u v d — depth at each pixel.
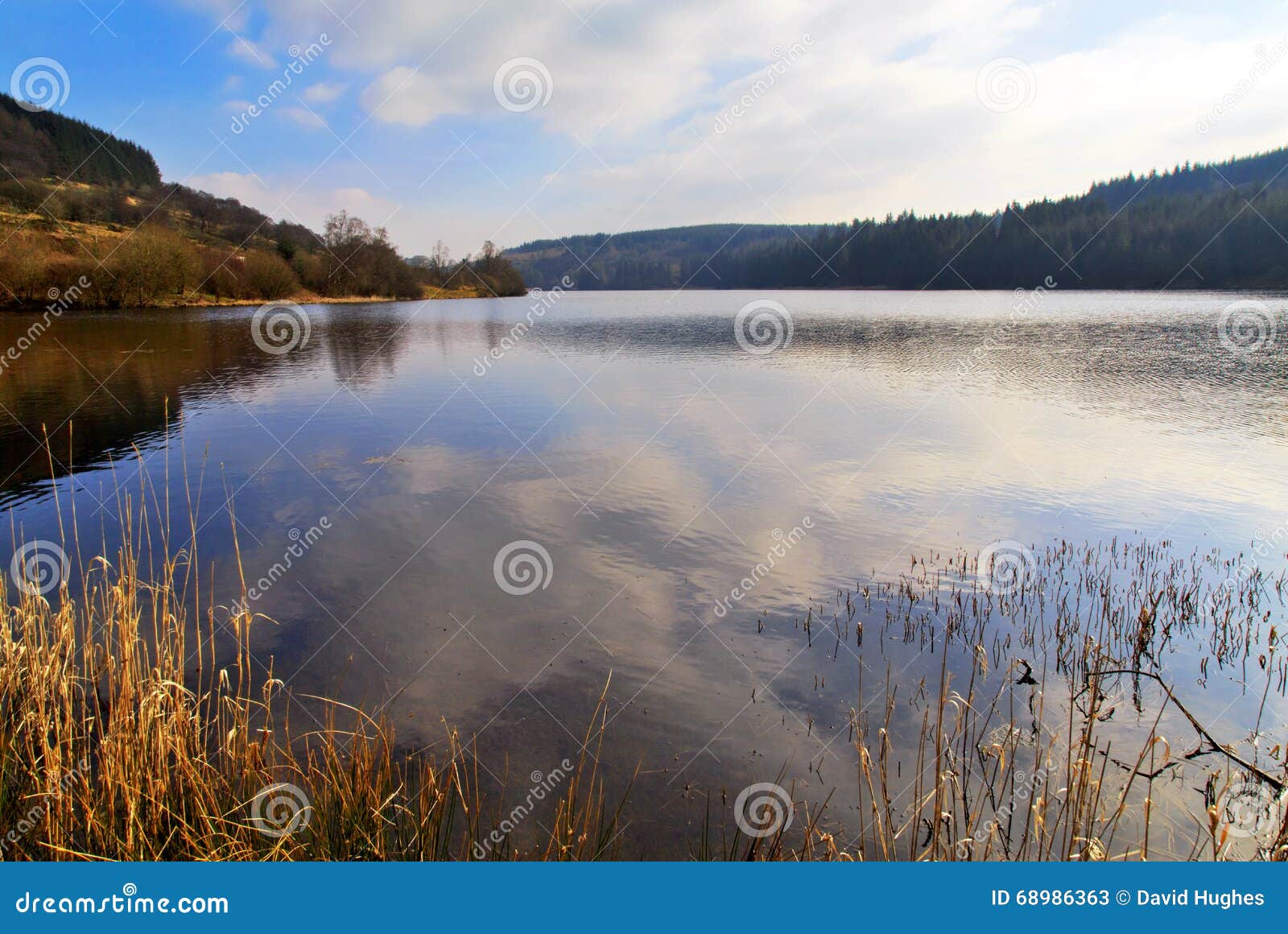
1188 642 8.25
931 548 11.18
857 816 5.52
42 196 67.75
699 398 24.73
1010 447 17.86
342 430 19.16
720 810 5.56
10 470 14.82
